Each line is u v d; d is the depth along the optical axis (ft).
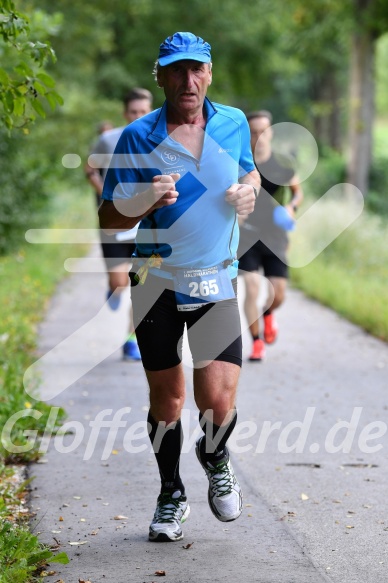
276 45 345.31
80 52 266.98
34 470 51.03
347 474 50.70
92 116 249.55
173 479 40.98
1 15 43.98
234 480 39.75
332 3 209.46
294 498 46.75
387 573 37.27
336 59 292.61
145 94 75.05
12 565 35.53
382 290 113.39
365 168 212.64
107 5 281.95
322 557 38.96
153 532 40.52
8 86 45.24
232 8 334.44
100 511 44.57
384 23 204.03
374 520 43.52
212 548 39.93
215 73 341.00
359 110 211.61
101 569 37.60
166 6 326.03
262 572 37.27
